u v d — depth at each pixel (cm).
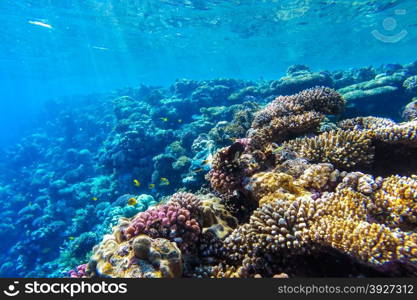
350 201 335
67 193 1725
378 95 1320
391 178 378
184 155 1353
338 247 279
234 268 344
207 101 1897
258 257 334
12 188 2242
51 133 3019
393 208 330
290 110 729
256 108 1307
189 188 988
